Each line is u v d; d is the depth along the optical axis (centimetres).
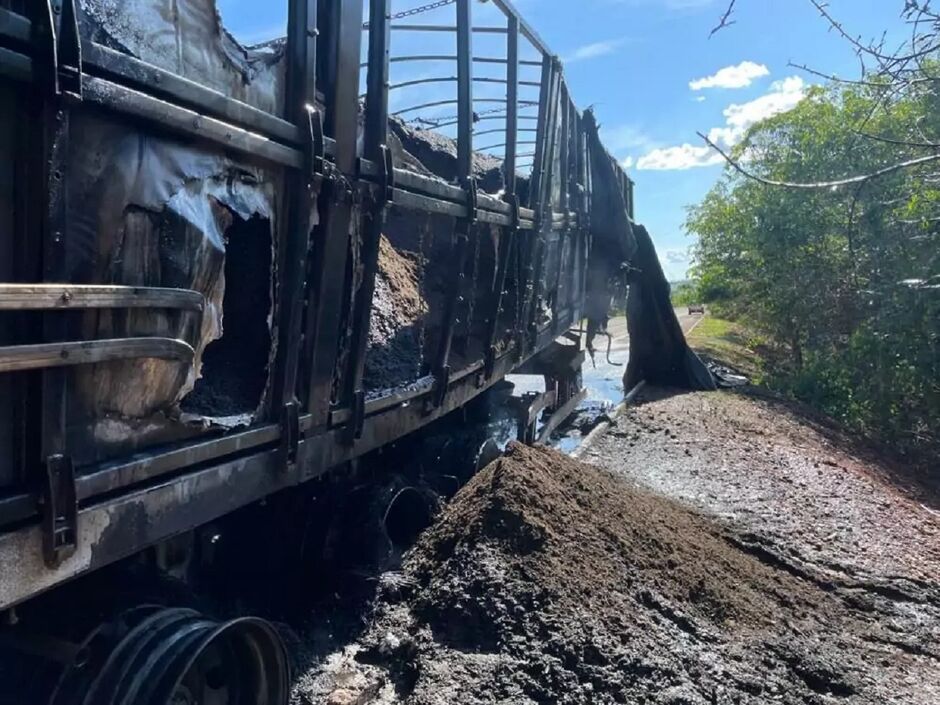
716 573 542
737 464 905
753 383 1545
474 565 454
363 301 414
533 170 712
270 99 328
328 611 433
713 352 1866
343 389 413
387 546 478
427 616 436
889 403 1199
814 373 1385
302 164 341
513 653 407
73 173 241
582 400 1273
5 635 262
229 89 303
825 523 748
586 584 454
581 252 978
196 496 301
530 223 695
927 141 589
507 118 623
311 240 363
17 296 214
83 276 247
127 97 249
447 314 532
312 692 375
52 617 269
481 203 557
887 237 951
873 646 517
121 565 311
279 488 357
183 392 292
